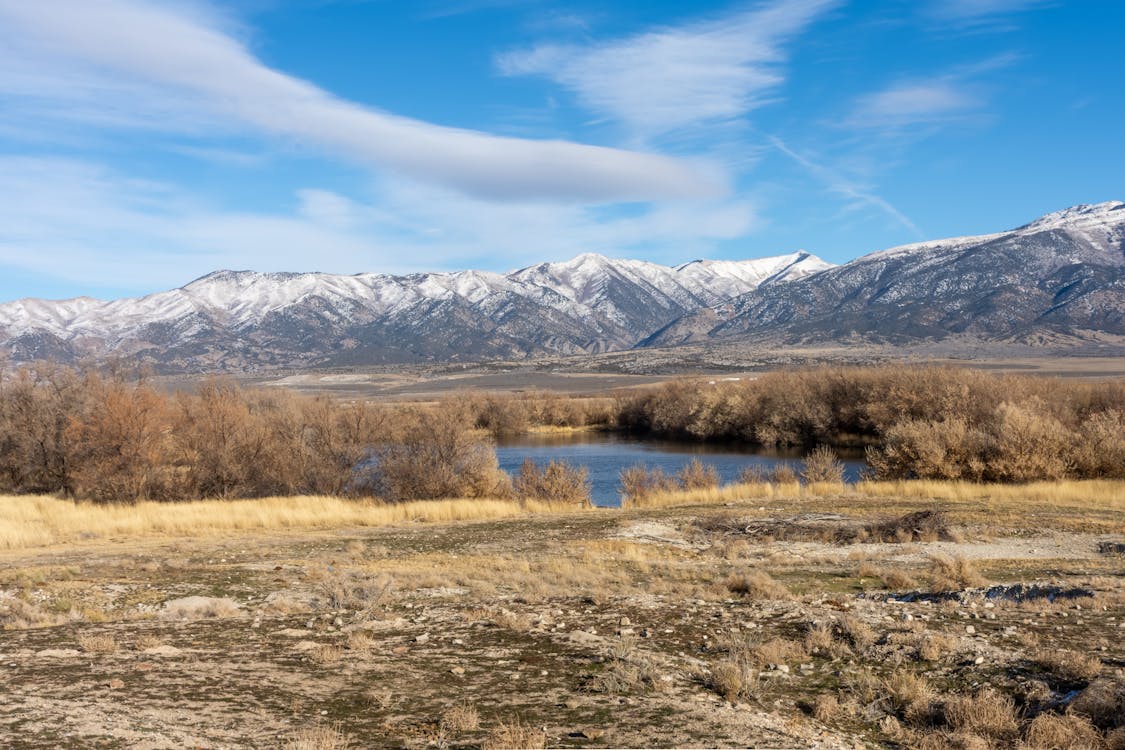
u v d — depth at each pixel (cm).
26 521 2552
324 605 1370
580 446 7075
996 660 905
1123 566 1605
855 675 880
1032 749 681
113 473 3350
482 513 2919
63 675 834
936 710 777
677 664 929
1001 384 5444
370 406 4469
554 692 813
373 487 3569
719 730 701
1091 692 757
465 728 697
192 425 3744
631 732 692
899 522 2278
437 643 1030
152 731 647
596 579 1571
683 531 2383
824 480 3594
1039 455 3281
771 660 935
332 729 683
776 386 7106
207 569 1777
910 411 5788
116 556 1978
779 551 1983
